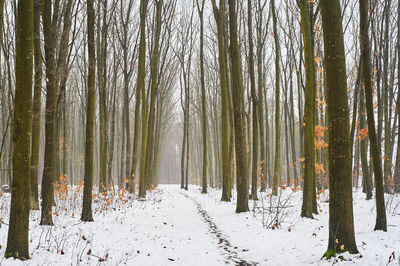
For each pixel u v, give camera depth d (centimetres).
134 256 595
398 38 1359
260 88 1761
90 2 898
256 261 593
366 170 1364
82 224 813
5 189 1602
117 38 1761
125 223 916
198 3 1948
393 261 500
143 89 1675
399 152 1462
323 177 1639
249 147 2069
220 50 1562
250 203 1388
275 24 1530
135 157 1755
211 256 627
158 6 1794
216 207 1350
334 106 547
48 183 767
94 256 564
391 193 1391
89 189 877
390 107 1678
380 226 770
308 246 659
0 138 2072
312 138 1012
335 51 550
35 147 996
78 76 2384
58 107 1288
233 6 1145
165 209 1293
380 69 1210
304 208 1007
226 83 1653
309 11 1061
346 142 542
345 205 538
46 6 823
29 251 542
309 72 1005
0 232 642
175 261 586
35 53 823
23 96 508
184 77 2591
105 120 1744
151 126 2052
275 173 1622
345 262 502
